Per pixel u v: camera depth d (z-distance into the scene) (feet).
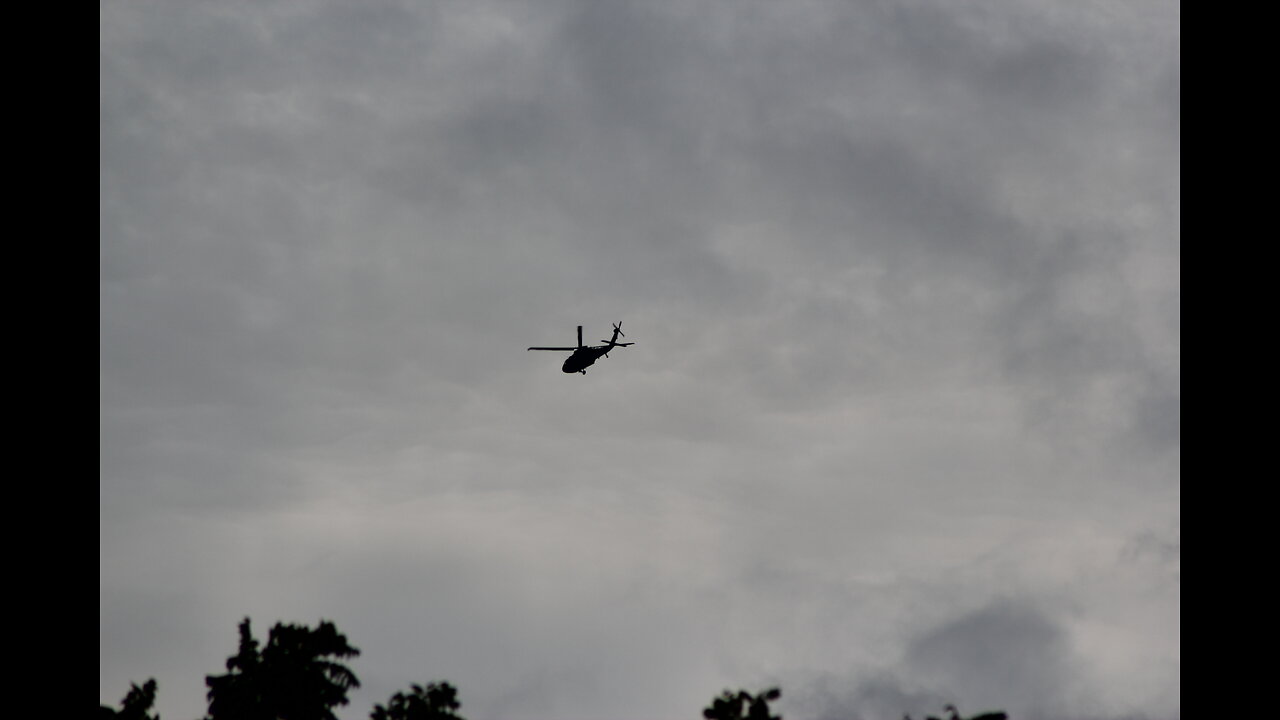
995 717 143.74
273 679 180.86
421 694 178.81
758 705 151.74
